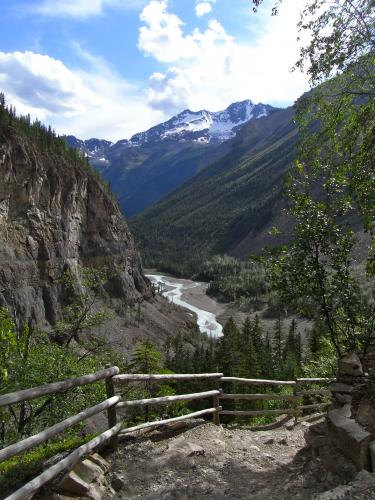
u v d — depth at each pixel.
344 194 10.69
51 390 6.09
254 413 12.05
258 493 6.39
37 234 97.62
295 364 55.09
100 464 7.00
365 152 9.67
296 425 13.02
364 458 6.18
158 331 126.12
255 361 57.09
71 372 15.77
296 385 13.23
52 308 95.75
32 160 98.50
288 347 74.12
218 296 181.62
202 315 155.62
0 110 103.44
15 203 93.94
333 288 11.31
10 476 6.27
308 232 11.18
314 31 9.38
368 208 9.85
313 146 10.62
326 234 11.16
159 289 179.38
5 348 13.34
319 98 10.02
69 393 14.08
